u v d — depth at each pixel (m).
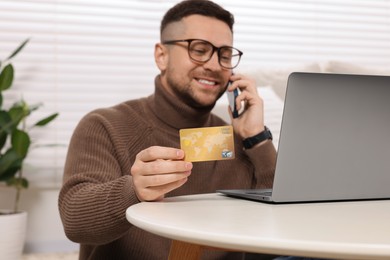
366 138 0.97
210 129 1.01
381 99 0.96
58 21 2.84
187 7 1.57
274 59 3.23
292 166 0.94
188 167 0.98
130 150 1.44
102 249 1.33
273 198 0.94
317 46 3.33
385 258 0.57
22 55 2.80
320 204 0.96
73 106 2.86
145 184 0.98
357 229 0.70
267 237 0.62
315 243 0.59
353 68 2.63
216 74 1.54
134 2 2.96
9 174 2.50
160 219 0.76
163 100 1.52
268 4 3.22
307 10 3.30
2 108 2.76
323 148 0.95
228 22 1.60
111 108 1.53
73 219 1.07
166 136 1.52
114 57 2.92
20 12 2.80
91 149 1.35
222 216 0.80
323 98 0.92
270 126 2.15
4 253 2.37
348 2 3.40
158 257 1.33
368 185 1.00
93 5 2.89
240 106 1.56
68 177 1.27
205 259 1.40
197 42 1.53
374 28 3.45
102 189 1.06
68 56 2.86
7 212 2.57
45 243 2.77
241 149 1.58
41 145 2.64
